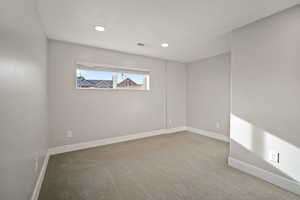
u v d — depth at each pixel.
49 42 2.69
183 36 2.54
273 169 1.83
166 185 1.84
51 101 2.73
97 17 1.92
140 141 3.58
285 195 1.63
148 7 1.69
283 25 1.73
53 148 2.76
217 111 3.81
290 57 1.68
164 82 4.26
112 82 3.50
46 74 2.50
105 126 3.33
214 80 3.88
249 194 1.66
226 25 2.12
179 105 4.60
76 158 2.60
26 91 1.29
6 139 0.89
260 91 1.94
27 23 1.33
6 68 0.90
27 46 1.32
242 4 1.62
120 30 2.31
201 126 4.23
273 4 1.61
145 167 2.29
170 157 2.67
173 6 1.67
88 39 2.69
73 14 1.84
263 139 1.92
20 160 1.12
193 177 2.02
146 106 3.95
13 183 0.99
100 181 1.91
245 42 2.10
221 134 3.73
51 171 2.15
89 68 3.17
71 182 1.88
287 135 1.71
